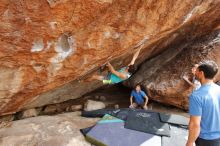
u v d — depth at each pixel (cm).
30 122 523
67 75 448
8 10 307
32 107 570
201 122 302
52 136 470
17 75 391
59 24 350
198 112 287
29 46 354
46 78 429
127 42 441
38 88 446
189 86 661
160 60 766
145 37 454
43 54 380
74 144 457
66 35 375
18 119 551
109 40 420
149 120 556
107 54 445
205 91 293
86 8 351
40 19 331
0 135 459
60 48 386
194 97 291
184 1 433
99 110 618
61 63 414
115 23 398
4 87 399
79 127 529
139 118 563
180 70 698
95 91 814
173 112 691
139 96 684
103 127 517
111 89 855
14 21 318
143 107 684
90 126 529
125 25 410
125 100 771
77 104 698
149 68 756
